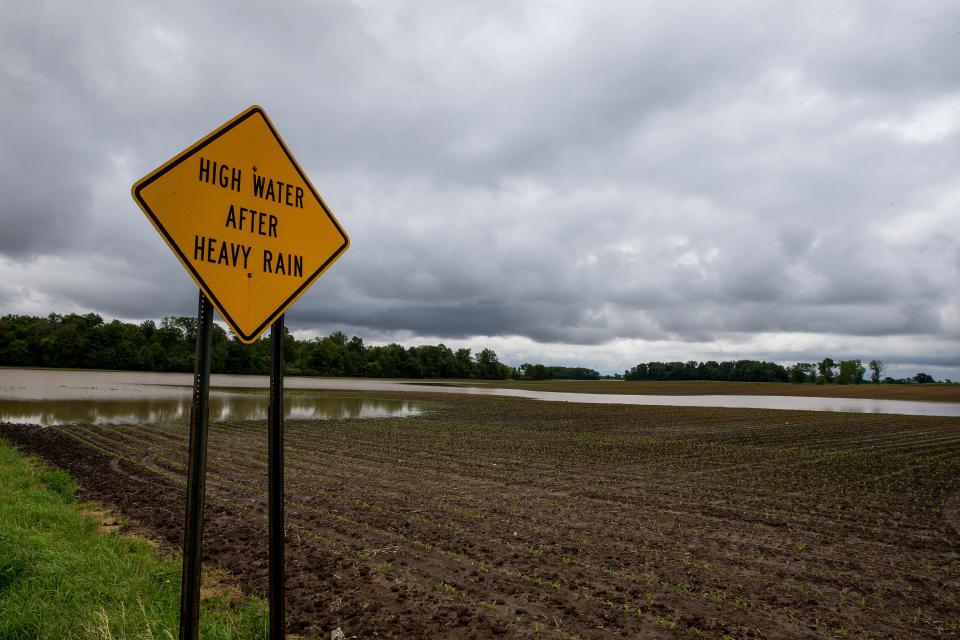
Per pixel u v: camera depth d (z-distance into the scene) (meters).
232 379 99.25
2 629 4.80
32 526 8.25
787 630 5.83
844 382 155.50
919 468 17.67
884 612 6.35
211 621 5.34
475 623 5.79
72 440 20.56
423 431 27.08
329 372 152.00
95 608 5.35
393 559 7.82
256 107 3.65
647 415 40.09
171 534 8.69
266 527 9.28
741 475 15.94
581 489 13.53
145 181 3.11
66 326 117.12
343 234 4.09
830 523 10.54
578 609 6.23
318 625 5.62
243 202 3.53
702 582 7.18
